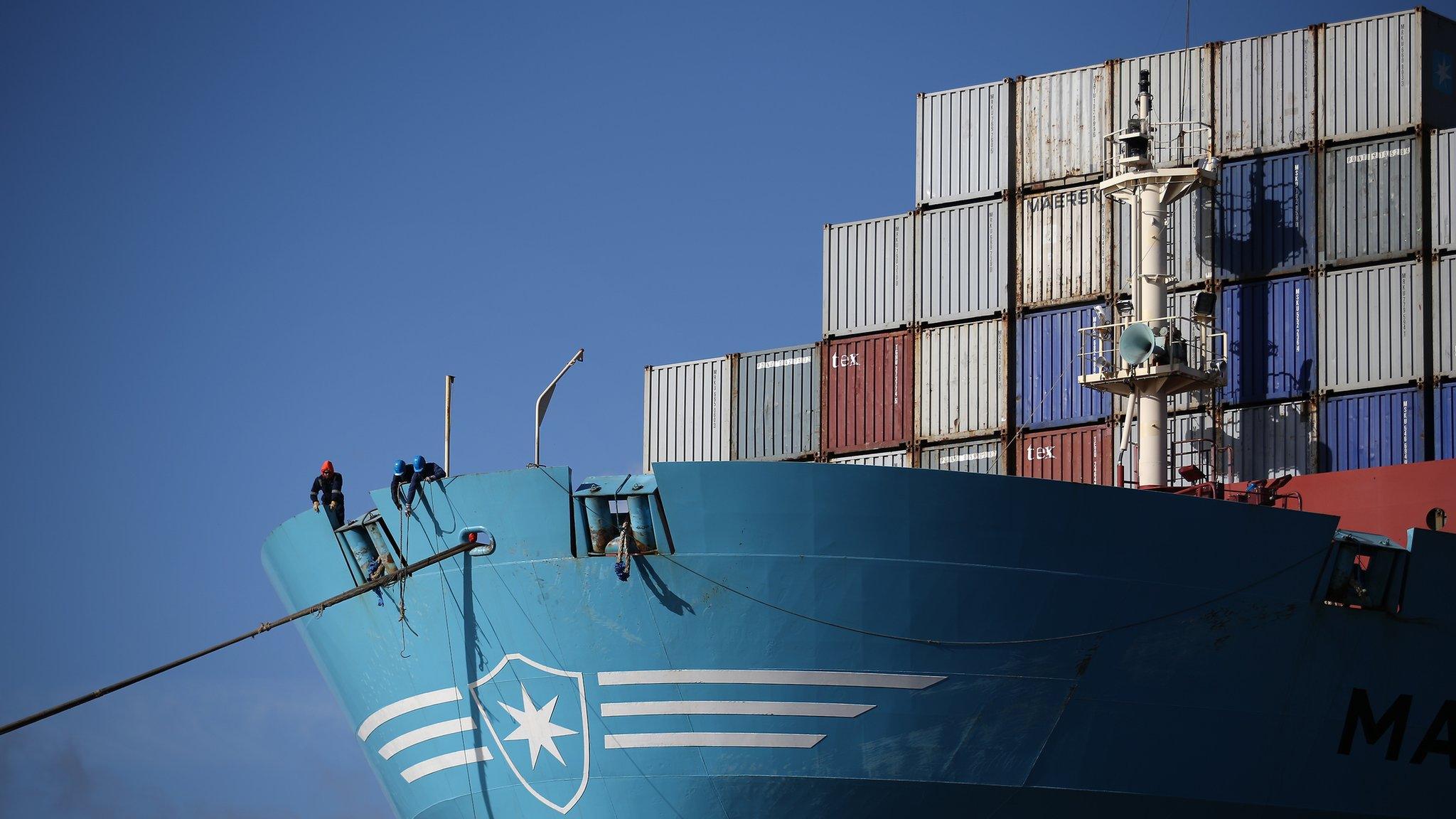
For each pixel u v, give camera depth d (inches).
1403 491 2504.9
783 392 3157.0
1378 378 2755.9
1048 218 3002.0
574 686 2160.4
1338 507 2554.1
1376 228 2817.4
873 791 2129.7
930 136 3159.5
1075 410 2898.6
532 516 2150.6
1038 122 3070.9
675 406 3257.9
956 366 3009.4
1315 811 2308.1
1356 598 2301.9
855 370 3095.5
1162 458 2598.4
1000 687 2134.6
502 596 2183.8
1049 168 3043.8
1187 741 2217.0
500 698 2210.9
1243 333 2866.6
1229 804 2251.5
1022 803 2160.4
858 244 3176.7
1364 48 2893.7
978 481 2106.3
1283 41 2947.8
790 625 2105.1
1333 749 2310.5
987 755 2140.7
